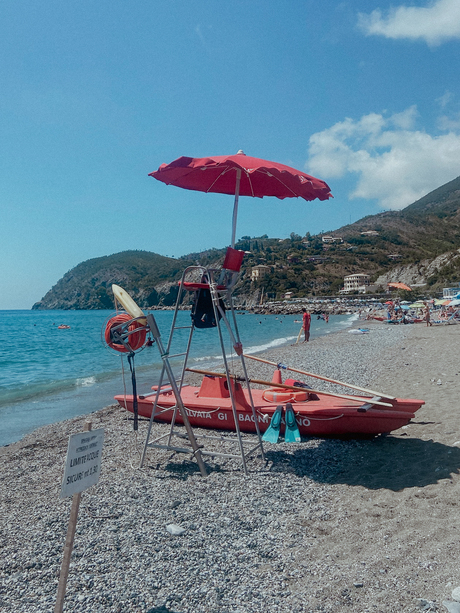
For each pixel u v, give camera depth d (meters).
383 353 18.11
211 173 6.17
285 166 5.38
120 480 5.32
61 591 2.60
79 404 11.30
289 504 4.59
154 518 4.28
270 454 6.25
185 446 6.67
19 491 5.29
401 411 6.59
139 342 5.62
